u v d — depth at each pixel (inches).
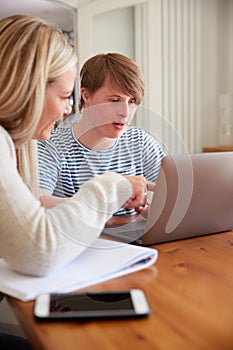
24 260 27.4
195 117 136.1
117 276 29.3
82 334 21.2
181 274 30.1
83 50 123.6
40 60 28.8
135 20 124.0
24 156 33.9
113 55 49.4
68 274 28.6
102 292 25.3
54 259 27.9
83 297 24.8
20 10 169.5
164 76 128.0
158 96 125.3
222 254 35.0
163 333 21.4
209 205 39.0
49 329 21.7
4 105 29.3
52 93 30.4
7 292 26.3
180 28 129.0
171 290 27.1
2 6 163.9
